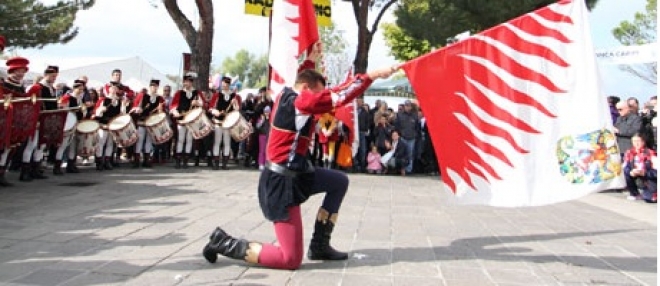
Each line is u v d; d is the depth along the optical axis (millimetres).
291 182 4082
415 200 8742
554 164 4266
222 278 3918
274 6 5316
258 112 13211
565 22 4293
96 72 26188
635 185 10109
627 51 10250
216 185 9523
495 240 5652
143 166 12594
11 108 7789
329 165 12789
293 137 4090
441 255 4867
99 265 4148
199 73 15258
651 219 7715
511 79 4352
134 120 11992
